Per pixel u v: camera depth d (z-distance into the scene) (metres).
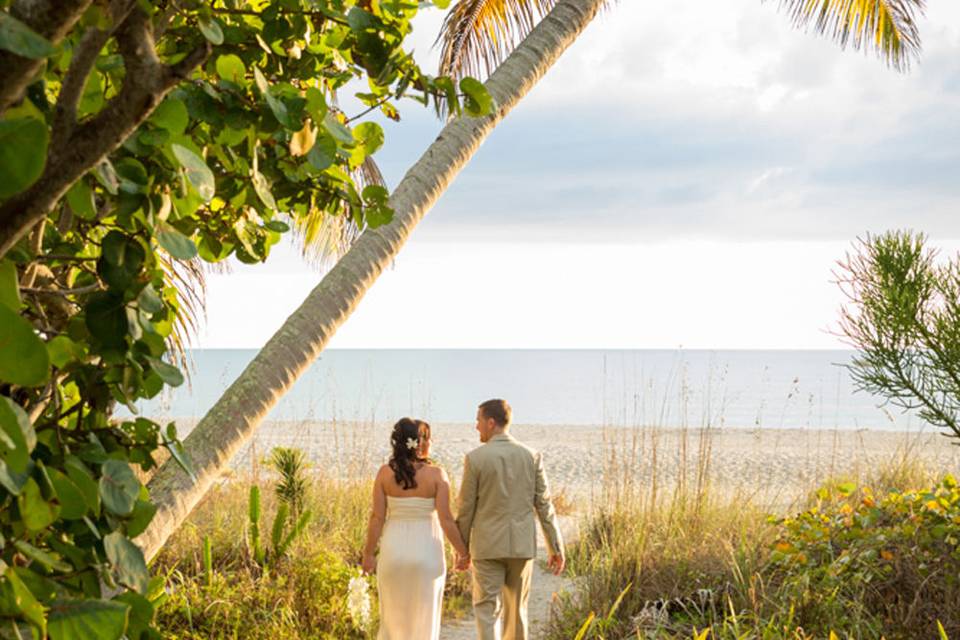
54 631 1.15
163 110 1.43
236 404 2.57
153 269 1.49
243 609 6.03
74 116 1.15
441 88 2.10
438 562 5.91
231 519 8.20
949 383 5.01
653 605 6.27
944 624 5.15
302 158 1.99
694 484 8.62
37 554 1.20
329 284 2.94
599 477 16.28
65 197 1.65
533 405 70.56
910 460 11.08
